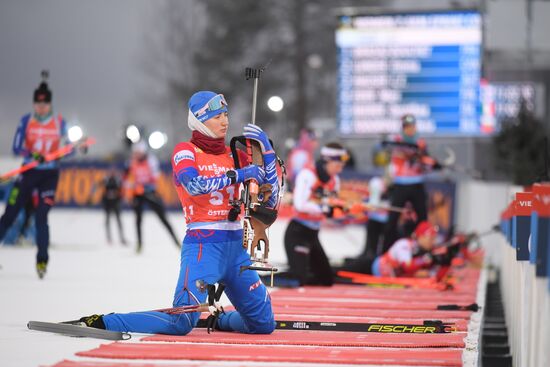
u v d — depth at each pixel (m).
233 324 24.97
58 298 32.78
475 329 27.00
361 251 61.00
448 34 82.62
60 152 37.94
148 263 48.69
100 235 71.62
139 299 32.91
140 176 54.75
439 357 21.02
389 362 20.33
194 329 25.45
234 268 24.05
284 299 34.38
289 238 38.50
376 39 83.62
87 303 31.52
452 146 92.56
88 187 103.12
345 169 87.25
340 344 23.09
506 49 78.44
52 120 39.00
